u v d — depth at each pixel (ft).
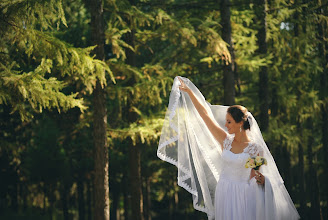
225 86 34.63
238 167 12.85
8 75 17.02
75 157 43.04
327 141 41.75
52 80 18.49
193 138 13.48
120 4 25.88
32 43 18.51
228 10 34.30
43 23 17.97
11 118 33.96
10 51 21.80
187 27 28.45
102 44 25.41
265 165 12.89
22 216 42.83
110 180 49.24
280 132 39.96
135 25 27.58
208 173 13.78
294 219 13.28
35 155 43.32
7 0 17.12
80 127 29.09
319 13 37.68
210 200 13.65
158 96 28.73
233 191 12.82
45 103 18.83
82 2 27.37
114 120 37.93
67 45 20.01
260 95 39.45
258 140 13.10
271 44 43.21
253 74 43.01
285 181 50.37
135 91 28.22
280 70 42.98
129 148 35.17
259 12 37.01
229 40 34.24
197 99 13.62
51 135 43.91
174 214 64.03
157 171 52.65
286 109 45.78
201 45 33.86
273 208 12.62
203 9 35.04
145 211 58.39
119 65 27.40
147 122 29.50
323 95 41.91
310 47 40.55
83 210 46.85
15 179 38.58
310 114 45.03
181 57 36.37
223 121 14.21
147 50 42.57
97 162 25.77
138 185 35.06
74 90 31.09
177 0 40.83
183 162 13.03
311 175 45.88
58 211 53.47
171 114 12.73
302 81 43.14
